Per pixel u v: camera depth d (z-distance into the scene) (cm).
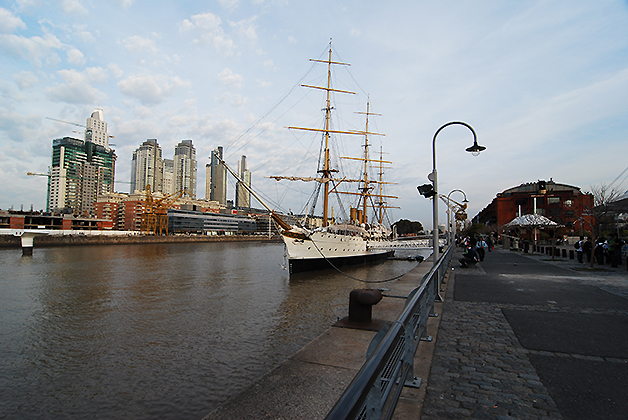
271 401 652
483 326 974
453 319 1055
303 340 1680
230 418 604
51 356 1534
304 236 4131
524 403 532
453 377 632
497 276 2112
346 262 4972
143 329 1931
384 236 7575
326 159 5238
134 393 1182
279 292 3083
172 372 1338
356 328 1084
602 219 3619
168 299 2806
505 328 952
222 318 2150
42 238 10669
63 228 15525
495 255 4197
